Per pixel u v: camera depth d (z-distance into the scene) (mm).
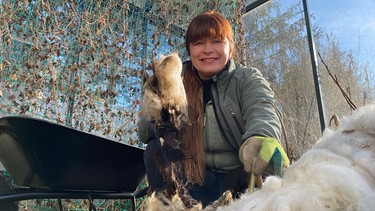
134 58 4484
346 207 560
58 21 4086
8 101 3629
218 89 1663
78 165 1871
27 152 1779
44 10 3980
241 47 4688
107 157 1928
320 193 581
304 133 3943
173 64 1051
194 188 1523
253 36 4887
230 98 1629
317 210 555
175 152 1177
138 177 2104
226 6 4945
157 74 1050
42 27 3941
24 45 3838
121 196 2086
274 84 4422
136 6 4730
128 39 4512
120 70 4355
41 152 1780
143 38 4645
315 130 3869
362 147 668
